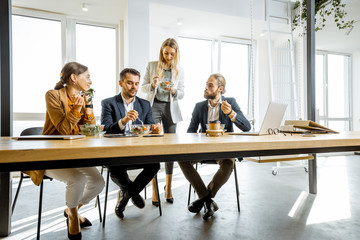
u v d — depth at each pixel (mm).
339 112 6082
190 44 5078
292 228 1834
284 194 2707
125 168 1784
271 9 4406
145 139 1050
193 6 3930
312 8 2510
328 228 1834
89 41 4281
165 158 753
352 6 3920
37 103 3949
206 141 886
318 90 5852
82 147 644
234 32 4930
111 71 4406
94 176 1602
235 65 5414
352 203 2400
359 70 5941
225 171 2012
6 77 1379
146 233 1750
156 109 2732
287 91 4746
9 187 1713
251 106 5492
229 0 4156
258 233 1750
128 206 2338
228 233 1748
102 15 4102
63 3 3674
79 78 1639
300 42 4535
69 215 1547
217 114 2395
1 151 577
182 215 2094
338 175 3684
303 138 1061
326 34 4871
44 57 3977
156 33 4539
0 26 1354
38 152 602
